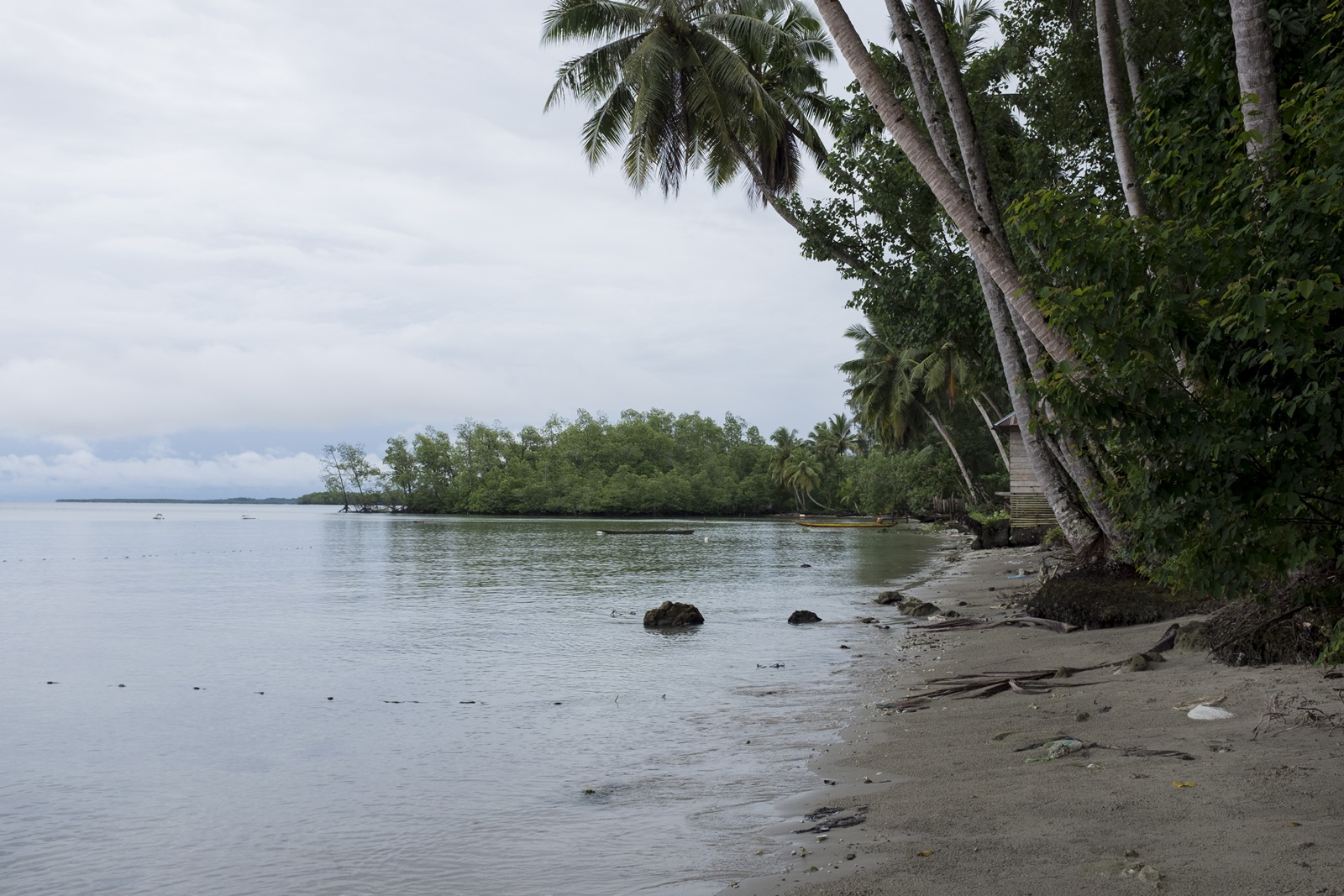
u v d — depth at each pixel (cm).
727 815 579
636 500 10981
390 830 589
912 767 648
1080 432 556
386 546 5031
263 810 639
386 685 1128
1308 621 784
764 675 1148
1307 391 431
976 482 5712
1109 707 751
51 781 724
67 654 1400
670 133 2506
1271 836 411
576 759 759
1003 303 1380
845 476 9650
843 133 2061
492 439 12356
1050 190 551
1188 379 530
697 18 2525
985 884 399
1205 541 516
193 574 3114
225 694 1088
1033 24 1739
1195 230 491
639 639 1507
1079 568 1450
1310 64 650
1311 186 433
